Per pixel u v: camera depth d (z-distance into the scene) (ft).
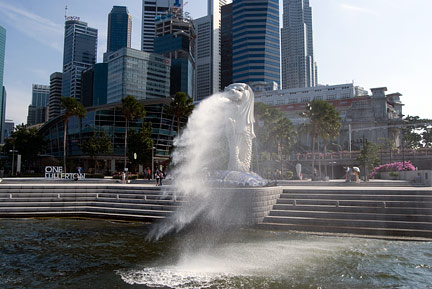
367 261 35.09
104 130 221.87
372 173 157.99
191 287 27.89
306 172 195.83
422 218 47.29
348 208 52.49
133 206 64.03
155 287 27.99
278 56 522.06
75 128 253.65
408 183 100.58
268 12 516.73
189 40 589.32
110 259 36.27
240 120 73.97
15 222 59.31
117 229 52.60
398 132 314.96
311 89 421.59
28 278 30.35
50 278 30.32
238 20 526.57
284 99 431.84
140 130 184.96
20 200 68.74
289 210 55.57
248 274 31.19
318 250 39.50
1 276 30.91
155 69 475.72
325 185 100.94
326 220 50.49
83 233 49.65
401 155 187.93
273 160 200.13
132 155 180.34
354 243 42.70
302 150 284.82
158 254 38.17
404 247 40.57
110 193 72.13
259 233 49.19
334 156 205.87
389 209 50.16
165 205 61.77
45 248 41.04
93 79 576.61
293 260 35.55
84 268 33.14
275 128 183.21
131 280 29.66
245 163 73.97
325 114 150.00
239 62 519.60
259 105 188.96
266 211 55.16
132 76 448.24
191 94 562.66
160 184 88.58
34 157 244.22
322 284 28.68
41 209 66.18
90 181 121.49
